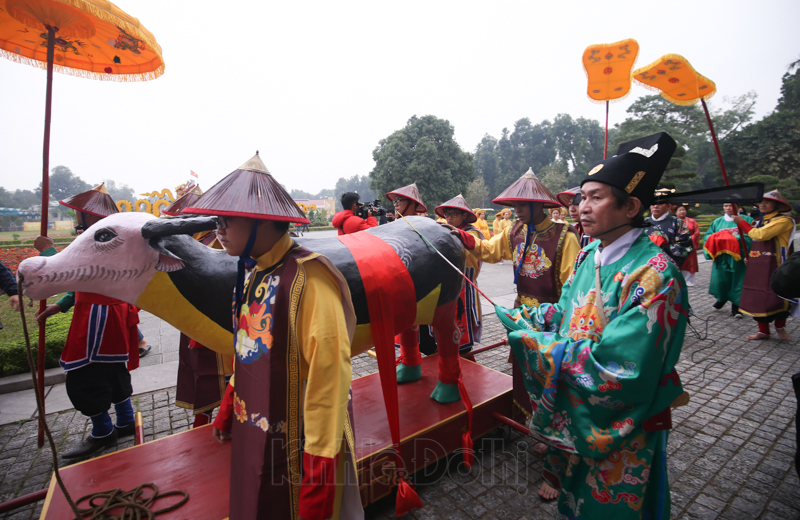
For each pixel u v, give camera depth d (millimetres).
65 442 3311
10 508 2039
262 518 1494
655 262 1576
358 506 1659
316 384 1419
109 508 1926
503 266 13211
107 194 3066
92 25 2557
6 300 8383
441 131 36688
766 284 5477
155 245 1891
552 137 61438
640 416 1507
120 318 3068
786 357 4953
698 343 5484
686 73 3004
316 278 1518
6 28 2650
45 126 2559
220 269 2105
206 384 2699
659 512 1646
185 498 2016
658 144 1637
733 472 2830
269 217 1402
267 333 1515
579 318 1785
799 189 23359
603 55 3564
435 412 2779
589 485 1664
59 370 4410
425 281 2367
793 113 27578
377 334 2074
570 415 1663
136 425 2756
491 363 4902
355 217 3936
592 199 1671
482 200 46812
